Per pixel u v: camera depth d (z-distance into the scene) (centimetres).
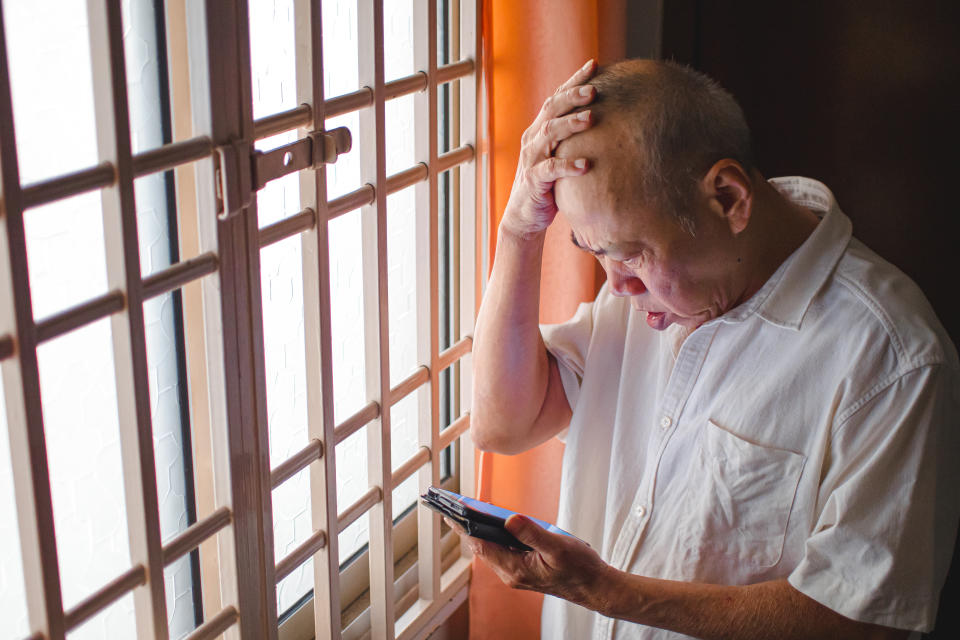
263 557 114
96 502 104
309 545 123
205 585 120
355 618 154
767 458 117
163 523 117
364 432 151
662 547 128
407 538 171
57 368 97
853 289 115
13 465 84
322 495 125
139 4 98
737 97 200
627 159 104
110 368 103
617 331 142
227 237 99
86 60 94
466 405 162
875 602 107
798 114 200
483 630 174
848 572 109
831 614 110
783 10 193
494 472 167
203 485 117
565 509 146
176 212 108
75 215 96
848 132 199
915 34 189
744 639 113
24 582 88
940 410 109
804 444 116
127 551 110
